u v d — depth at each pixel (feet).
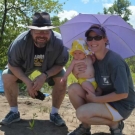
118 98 6.55
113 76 6.57
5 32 27.50
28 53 7.68
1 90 13.00
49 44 7.57
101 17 7.43
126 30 7.36
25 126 8.22
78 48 7.02
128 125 8.81
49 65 8.00
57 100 8.45
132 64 55.83
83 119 6.84
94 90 7.01
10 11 27.14
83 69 7.11
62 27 7.55
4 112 9.54
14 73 7.88
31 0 26.68
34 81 7.64
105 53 6.73
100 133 7.91
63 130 8.09
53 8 27.91
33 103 10.95
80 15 7.48
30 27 7.27
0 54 27.35
